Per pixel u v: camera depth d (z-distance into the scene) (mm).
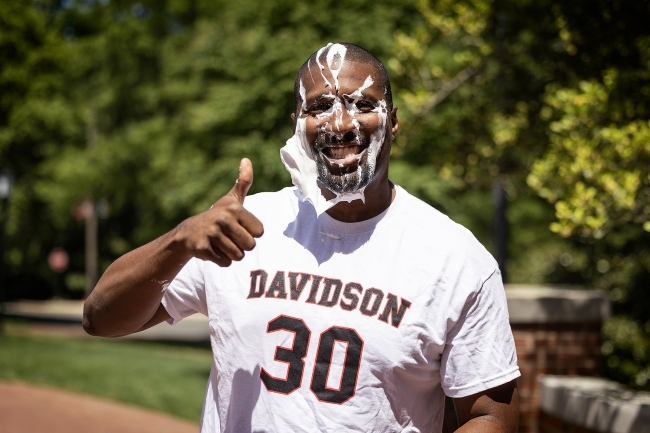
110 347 15852
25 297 41031
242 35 16328
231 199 1953
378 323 2086
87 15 34406
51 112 25906
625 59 5000
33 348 13680
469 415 2158
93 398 9727
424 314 2107
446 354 2148
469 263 2162
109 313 2121
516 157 7617
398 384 2100
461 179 8164
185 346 18875
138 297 2074
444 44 7613
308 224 2244
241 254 1902
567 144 5484
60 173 30938
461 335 2135
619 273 10469
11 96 21859
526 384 5613
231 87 16016
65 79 30516
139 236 36812
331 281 2145
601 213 4863
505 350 2160
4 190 19969
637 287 9961
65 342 15875
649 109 4988
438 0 7160
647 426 3887
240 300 2172
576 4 4938
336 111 2199
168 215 21641
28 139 25938
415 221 2219
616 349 6949
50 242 39938
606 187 4910
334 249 2188
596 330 5777
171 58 30438
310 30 15562
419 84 7500
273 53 15406
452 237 2193
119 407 9273
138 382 10711
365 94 2209
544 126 6801
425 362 2119
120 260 2102
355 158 2191
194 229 1923
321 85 2221
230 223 1892
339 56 2236
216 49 16891
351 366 2070
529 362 5633
